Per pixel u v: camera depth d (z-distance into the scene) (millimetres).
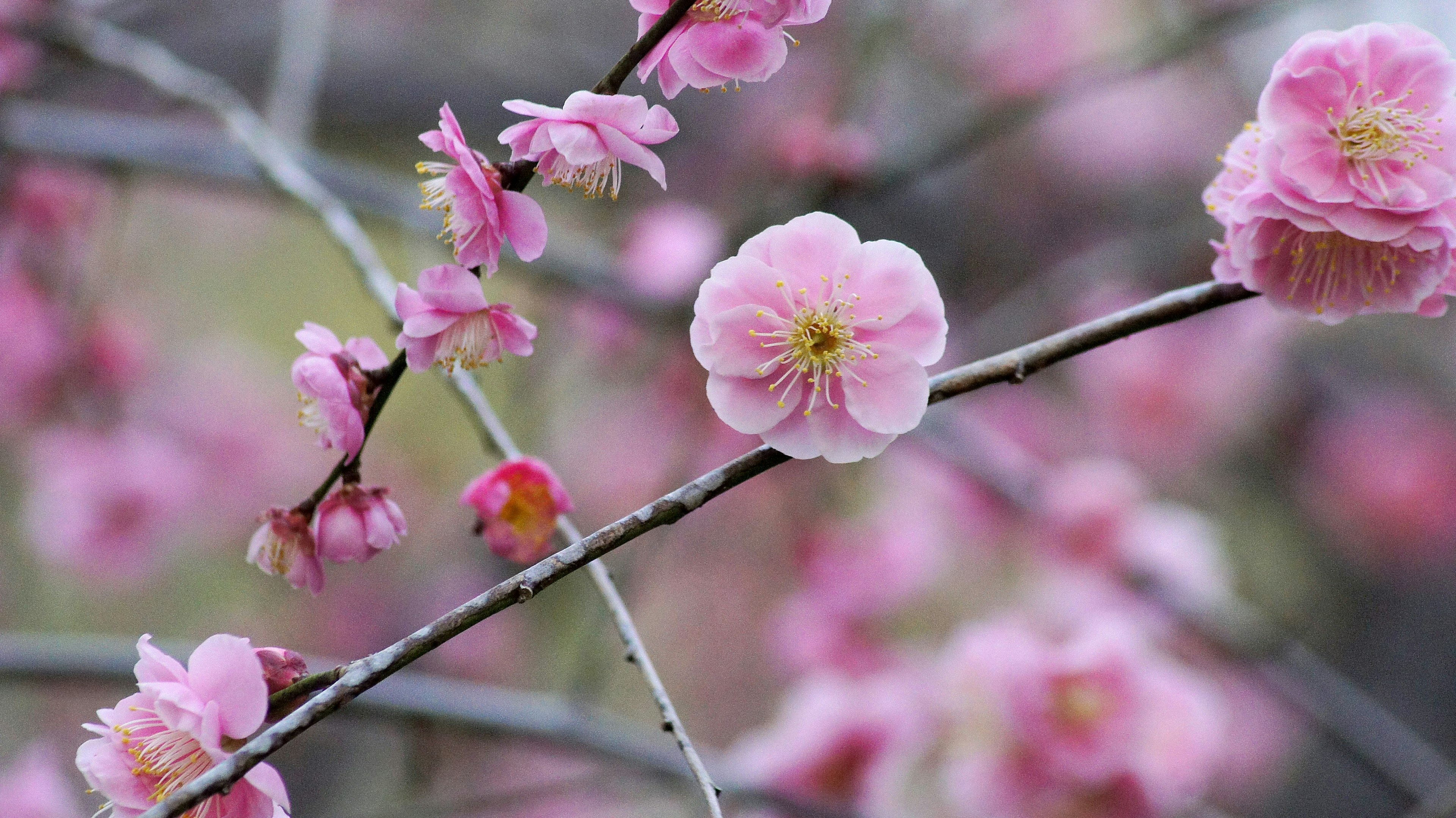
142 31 1581
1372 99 917
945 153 1372
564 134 900
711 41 908
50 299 1601
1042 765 1085
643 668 924
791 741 1181
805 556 1504
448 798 1625
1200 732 1104
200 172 1287
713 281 914
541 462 942
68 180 1546
